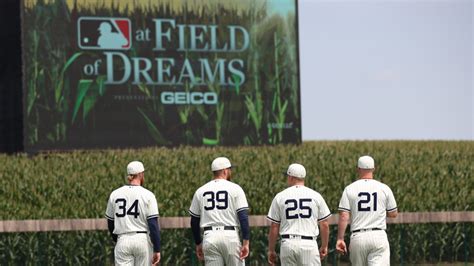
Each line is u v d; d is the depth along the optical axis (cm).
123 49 7119
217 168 2733
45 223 3878
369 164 2731
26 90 6925
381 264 2694
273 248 2677
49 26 6994
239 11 7338
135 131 7106
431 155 7012
